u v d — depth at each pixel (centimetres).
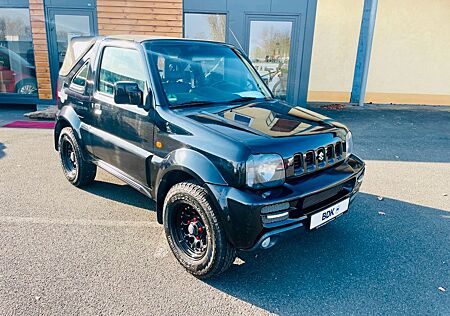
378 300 270
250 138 266
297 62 961
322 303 267
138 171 341
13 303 256
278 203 250
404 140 758
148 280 287
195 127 285
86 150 427
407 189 489
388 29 1141
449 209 428
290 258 323
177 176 303
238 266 311
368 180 520
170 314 252
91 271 295
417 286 287
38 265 300
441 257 327
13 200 425
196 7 925
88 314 248
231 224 255
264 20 938
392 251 336
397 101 1210
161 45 357
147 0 909
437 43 1153
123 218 388
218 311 256
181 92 338
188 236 303
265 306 263
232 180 255
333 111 1062
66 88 457
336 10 1120
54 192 451
